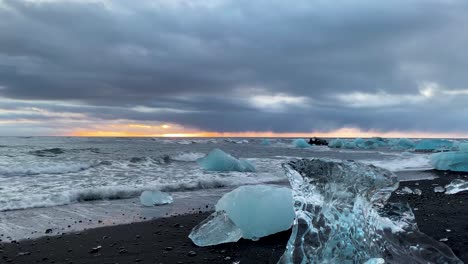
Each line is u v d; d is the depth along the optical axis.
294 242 2.60
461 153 13.45
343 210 2.56
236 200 4.18
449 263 2.40
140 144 29.70
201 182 8.54
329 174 2.62
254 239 3.93
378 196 2.60
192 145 30.69
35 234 4.35
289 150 27.30
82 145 24.98
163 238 4.15
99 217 5.29
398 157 20.09
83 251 3.66
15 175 9.30
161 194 6.55
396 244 2.54
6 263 3.31
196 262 3.28
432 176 11.60
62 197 6.39
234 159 11.67
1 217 5.17
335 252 2.48
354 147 34.56
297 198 2.73
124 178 9.05
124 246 3.83
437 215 5.04
